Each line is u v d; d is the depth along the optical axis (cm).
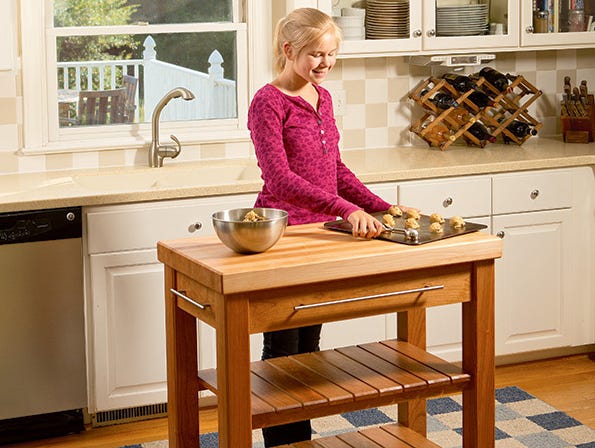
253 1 479
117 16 463
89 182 441
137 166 463
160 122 475
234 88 487
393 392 295
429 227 314
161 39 472
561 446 393
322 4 460
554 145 504
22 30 439
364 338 445
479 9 481
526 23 489
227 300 272
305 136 329
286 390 294
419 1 471
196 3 474
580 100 508
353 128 503
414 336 339
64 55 457
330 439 329
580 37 500
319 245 297
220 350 277
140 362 414
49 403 405
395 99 508
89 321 406
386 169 438
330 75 495
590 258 480
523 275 468
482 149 496
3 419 402
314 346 347
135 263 405
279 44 326
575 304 481
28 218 386
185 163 469
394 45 470
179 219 407
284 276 275
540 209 465
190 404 311
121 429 419
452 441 398
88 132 462
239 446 278
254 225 283
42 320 396
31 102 446
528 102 508
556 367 482
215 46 481
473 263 301
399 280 293
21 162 448
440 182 445
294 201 313
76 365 405
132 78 470
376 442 326
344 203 307
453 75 502
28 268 390
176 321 306
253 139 327
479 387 306
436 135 502
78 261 397
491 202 455
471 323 305
